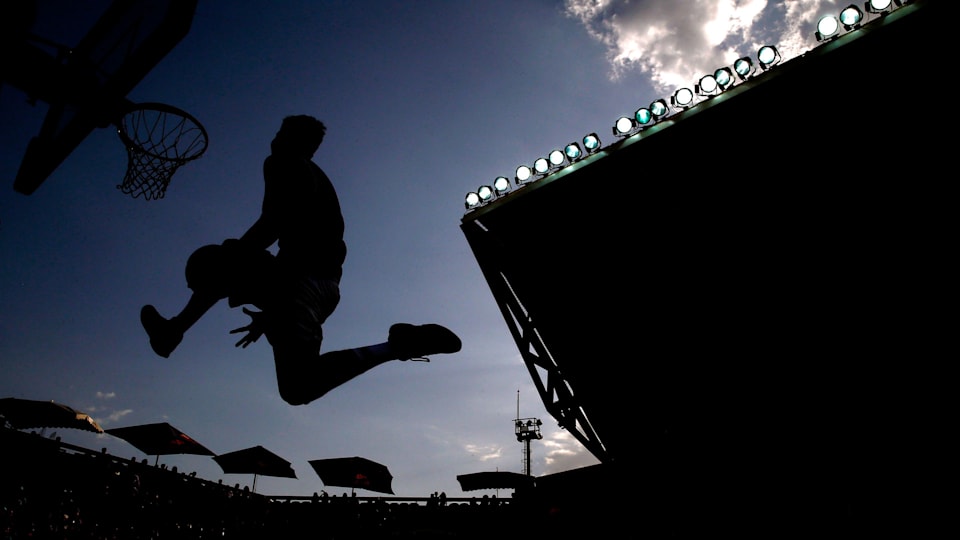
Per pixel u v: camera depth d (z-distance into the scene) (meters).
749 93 10.05
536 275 13.00
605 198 11.73
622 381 13.23
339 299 1.86
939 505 7.57
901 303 10.45
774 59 10.09
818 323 11.21
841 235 10.58
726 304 11.82
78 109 4.16
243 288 1.56
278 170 1.76
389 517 16.92
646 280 12.28
